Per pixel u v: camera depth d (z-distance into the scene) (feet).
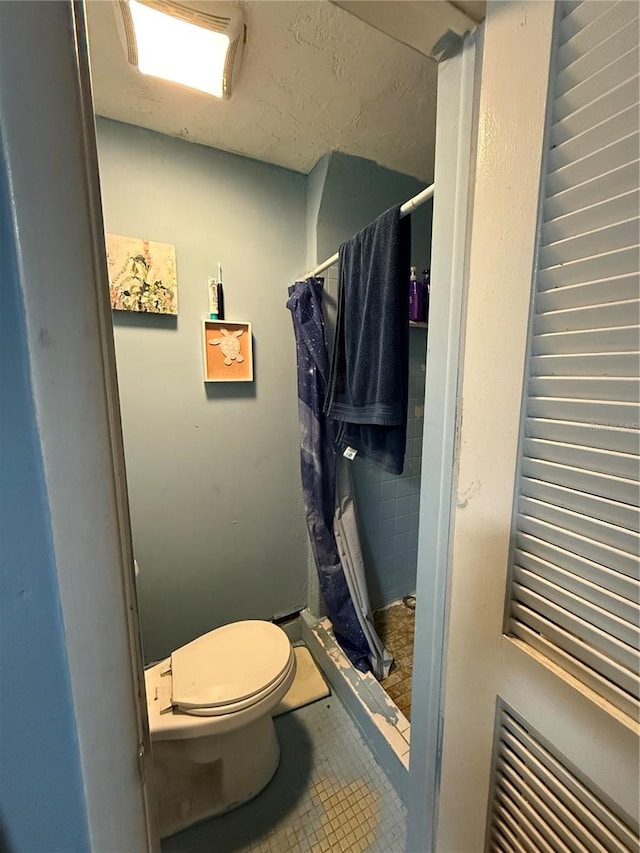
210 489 5.15
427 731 2.60
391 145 4.61
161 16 2.77
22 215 1.06
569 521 1.57
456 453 2.14
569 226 1.48
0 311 1.11
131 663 1.39
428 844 2.72
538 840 1.78
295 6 2.79
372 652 5.01
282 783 3.89
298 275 5.32
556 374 1.58
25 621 1.25
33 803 1.36
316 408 4.89
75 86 1.06
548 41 1.44
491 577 1.93
